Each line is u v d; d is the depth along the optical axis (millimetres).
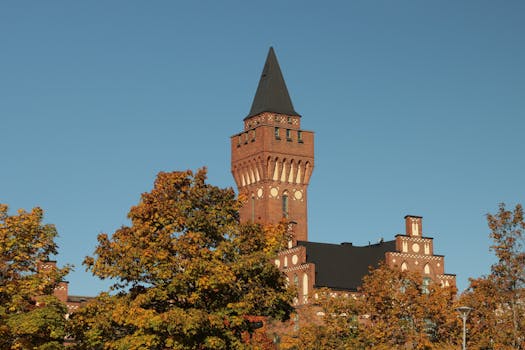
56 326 105438
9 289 108562
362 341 172500
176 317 98438
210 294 105188
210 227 108438
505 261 139375
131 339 101000
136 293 106938
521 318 140375
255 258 105812
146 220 108125
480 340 149500
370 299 173000
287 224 113875
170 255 105312
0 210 113625
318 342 176000
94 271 106062
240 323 103562
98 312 107750
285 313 110312
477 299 147500
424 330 166500
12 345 105875
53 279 112250
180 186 110438
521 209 139375
